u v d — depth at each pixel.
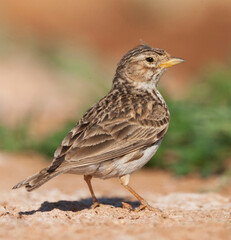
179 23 37.00
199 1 38.22
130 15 38.19
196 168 14.57
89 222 8.17
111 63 29.06
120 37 35.84
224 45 33.25
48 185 12.72
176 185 13.41
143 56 10.43
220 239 7.25
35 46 30.23
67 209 9.73
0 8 36.62
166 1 38.44
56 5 38.03
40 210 9.57
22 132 17.05
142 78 10.47
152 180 13.99
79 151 8.77
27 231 7.62
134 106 9.74
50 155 16.33
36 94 23.61
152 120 9.73
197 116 14.90
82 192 12.05
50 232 7.57
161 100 10.43
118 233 7.48
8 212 8.79
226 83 17.25
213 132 14.80
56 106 21.98
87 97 19.11
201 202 10.73
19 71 27.23
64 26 36.53
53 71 26.95
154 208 9.50
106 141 9.07
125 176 9.41
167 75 28.30
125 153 9.18
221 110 14.90
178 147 14.84
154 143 9.66
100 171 9.09
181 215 9.02
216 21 36.28
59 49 29.27
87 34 35.78
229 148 14.74
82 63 25.69
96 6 38.38
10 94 23.44
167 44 34.47
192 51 33.03
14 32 32.25
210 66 18.73
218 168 14.45
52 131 17.22
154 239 7.23
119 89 10.40
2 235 7.45
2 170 14.05
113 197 11.62
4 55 29.38
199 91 17.50
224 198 11.14
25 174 13.78
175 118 15.39
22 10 37.00
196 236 7.36
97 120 9.28
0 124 17.64
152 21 37.91
